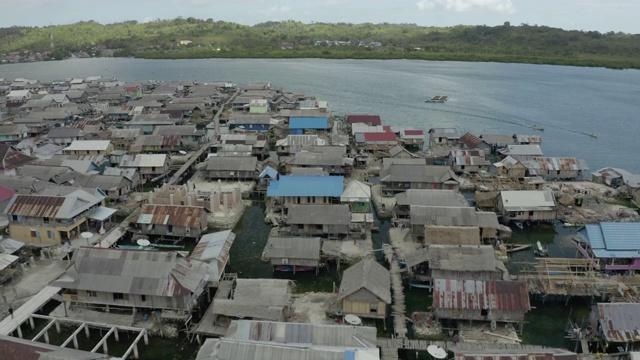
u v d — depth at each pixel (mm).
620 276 61219
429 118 163375
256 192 94250
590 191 93688
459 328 52312
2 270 61031
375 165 108875
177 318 51969
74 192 75875
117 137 124938
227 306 51031
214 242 63125
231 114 163875
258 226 80938
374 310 52875
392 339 49344
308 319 54062
